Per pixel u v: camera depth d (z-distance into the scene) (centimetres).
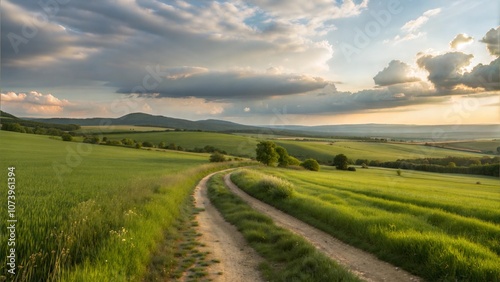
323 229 1428
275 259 992
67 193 1606
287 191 2158
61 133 11812
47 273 671
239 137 14488
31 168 3462
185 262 984
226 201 2233
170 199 1781
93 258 771
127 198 1459
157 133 14888
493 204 1948
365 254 1065
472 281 745
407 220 1323
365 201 2023
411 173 7912
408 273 881
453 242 930
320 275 791
